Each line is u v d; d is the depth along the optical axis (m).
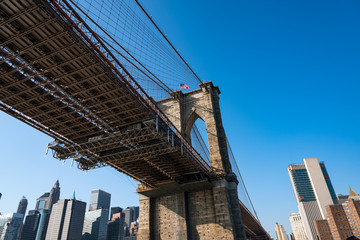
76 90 35.38
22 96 35.50
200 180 60.25
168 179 62.12
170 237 61.22
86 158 50.03
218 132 71.81
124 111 40.53
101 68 31.72
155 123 42.78
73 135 45.53
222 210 59.19
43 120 40.31
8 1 24.19
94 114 40.47
